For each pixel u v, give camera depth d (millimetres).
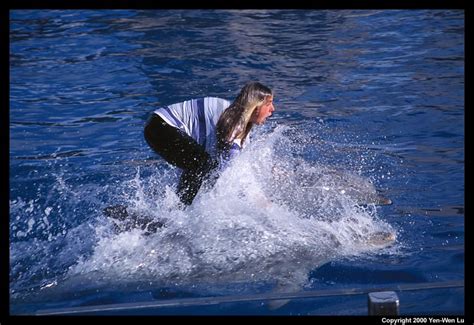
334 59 38875
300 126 29281
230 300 16766
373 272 18266
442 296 16797
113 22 46812
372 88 34094
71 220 21547
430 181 24219
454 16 46875
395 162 25844
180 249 19328
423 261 18766
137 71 37250
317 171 24562
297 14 48469
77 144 28062
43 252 19641
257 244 19500
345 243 19797
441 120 29859
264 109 20953
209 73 36562
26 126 30031
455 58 38438
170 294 17375
